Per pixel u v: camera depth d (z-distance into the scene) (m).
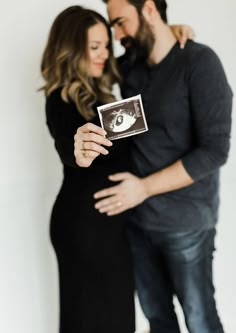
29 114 1.95
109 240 1.56
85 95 1.55
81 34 1.53
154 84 1.53
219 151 1.42
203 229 1.57
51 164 2.01
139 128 1.42
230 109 1.44
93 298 1.58
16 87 1.92
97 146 1.37
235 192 2.17
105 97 1.70
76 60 1.53
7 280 2.00
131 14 1.51
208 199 1.58
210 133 1.42
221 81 1.41
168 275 1.76
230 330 2.14
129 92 1.67
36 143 1.98
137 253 1.76
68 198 1.56
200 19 2.04
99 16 1.59
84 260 1.54
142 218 1.63
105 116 1.42
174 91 1.46
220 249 2.20
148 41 1.52
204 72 1.40
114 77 1.72
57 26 1.58
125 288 1.64
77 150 1.41
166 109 1.48
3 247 1.98
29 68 1.92
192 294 1.61
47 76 1.59
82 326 1.59
